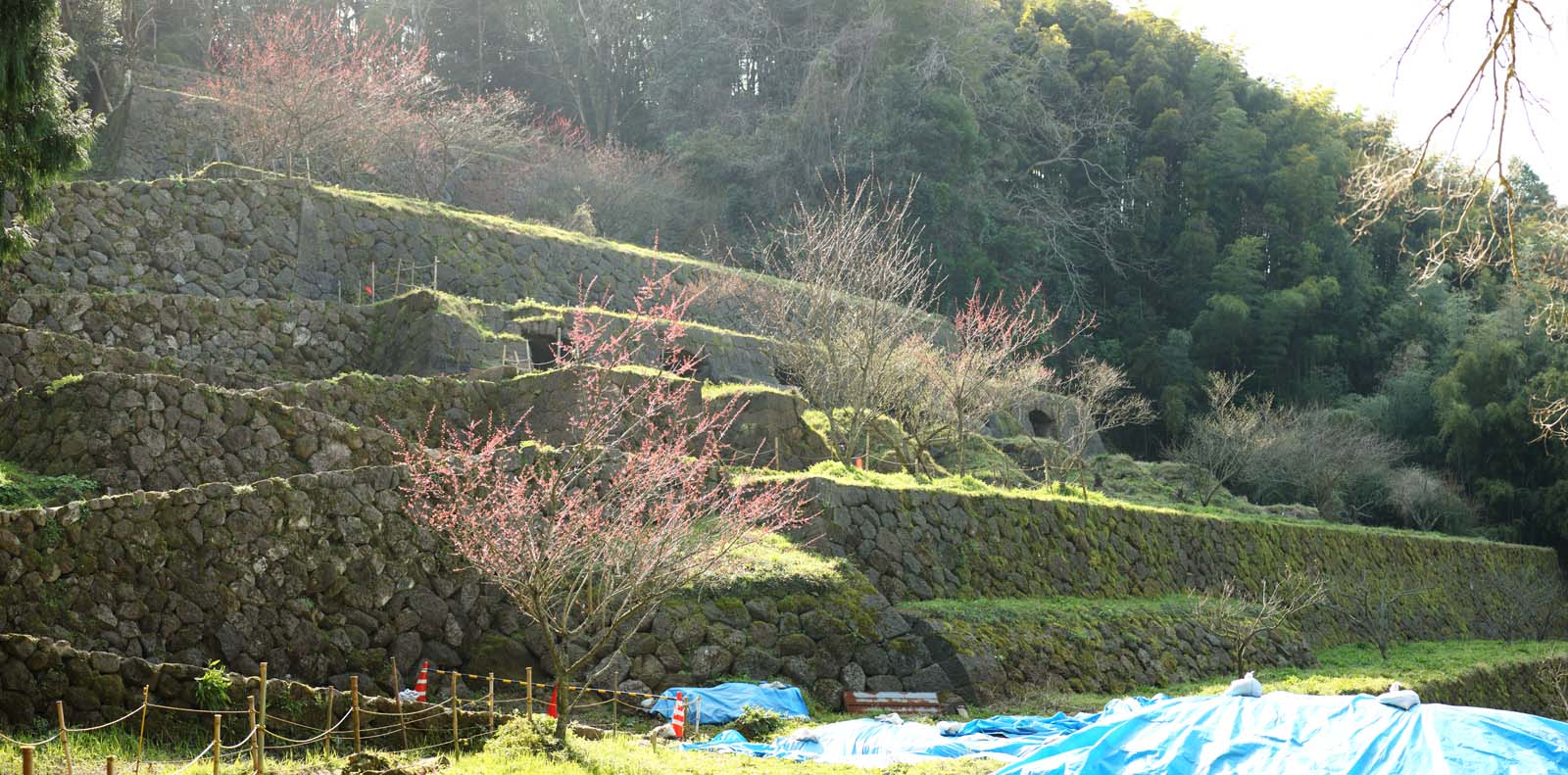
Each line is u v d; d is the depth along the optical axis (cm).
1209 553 2750
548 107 5747
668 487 1602
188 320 2233
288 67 3369
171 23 4712
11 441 1630
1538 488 4453
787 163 4666
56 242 2317
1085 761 937
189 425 1634
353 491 1481
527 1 5728
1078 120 5547
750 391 2294
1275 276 5231
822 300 2627
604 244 3244
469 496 1545
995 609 1903
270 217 2634
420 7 5544
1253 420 3853
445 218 2911
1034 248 4912
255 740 1014
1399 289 5231
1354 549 3294
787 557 1739
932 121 4603
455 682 1246
